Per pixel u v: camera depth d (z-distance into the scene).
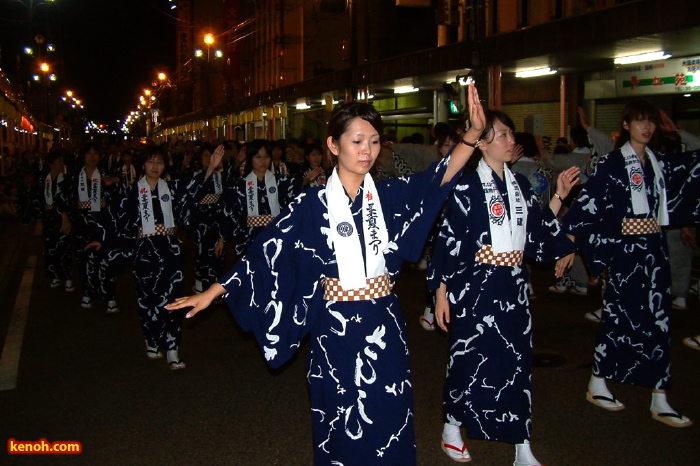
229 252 12.27
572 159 7.77
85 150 8.38
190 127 51.19
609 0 14.82
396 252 2.99
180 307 2.96
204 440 4.38
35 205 9.03
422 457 4.09
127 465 4.04
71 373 5.75
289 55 39.06
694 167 4.42
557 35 11.74
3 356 6.25
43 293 9.05
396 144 9.10
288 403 5.02
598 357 4.66
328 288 2.94
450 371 3.94
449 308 3.92
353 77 18.94
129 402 5.07
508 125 3.76
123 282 9.71
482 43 13.62
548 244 4.02
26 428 4.60
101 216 6.02
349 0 20.33
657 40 10.55
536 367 5.66
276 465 4.02
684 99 13.20
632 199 4.35
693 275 8.91
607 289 4.56
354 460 2.90
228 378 5.60
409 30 30.95
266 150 6.99
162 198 5.87
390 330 2.94
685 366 5.59
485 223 3.74
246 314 3.03
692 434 4.32
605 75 14.45
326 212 2.93
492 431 3.79
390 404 2.90
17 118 30.36
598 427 4.45
